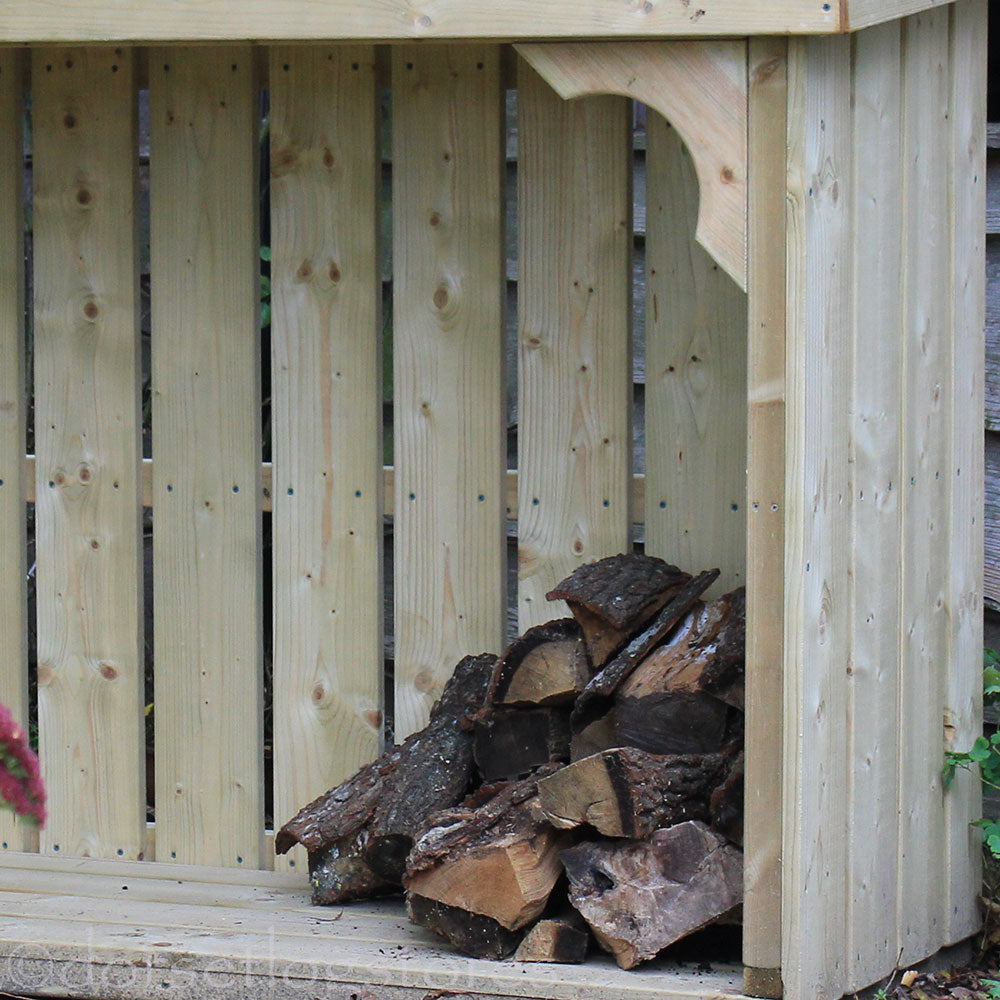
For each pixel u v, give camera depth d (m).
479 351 2.82
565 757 2.71
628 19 2.46
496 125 2.79
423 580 2.85
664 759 2.61
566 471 2.81
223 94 2.84
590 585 2.70
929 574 2.67
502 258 2.81
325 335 2.85
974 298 2.72
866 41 2.54
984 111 2.72
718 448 2.78
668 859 2.60
